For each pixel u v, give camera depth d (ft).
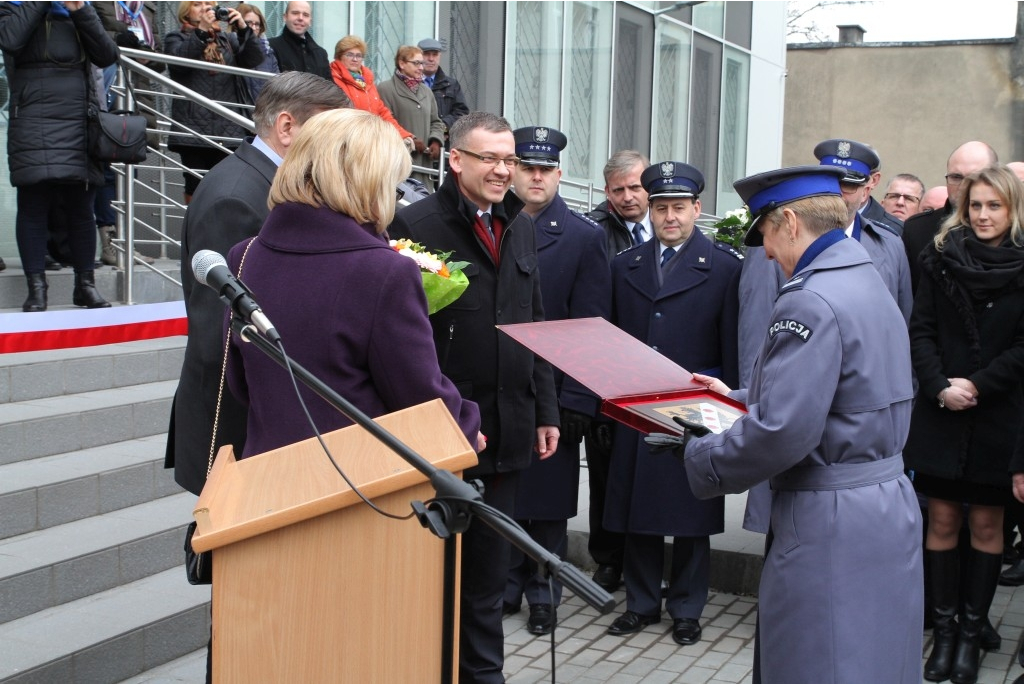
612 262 17.21
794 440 9.24
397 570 7.22
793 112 88.02
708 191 53.78
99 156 18.84
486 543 12.22
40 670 11.44
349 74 26.02
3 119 22.36
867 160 15.99
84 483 15.06
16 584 12.73
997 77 83.05
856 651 9.45
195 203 10.36
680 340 16.44
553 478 16.44
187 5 24.64
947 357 14.99
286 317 8.39
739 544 18.95
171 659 13.15
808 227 9.91
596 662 15.08
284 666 7.18
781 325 9.55
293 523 7.08
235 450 9.84
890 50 85.20
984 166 16.71
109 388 18.71
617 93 45.73
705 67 52.49
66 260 21.68
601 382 10.68
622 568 18.60
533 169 16.47
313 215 8.56
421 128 28.81
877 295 9.80
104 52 18.79
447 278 10.92
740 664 15.11
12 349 17.19
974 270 14.61
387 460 7.24
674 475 15.92
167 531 14.74
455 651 7.36
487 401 12.64
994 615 17.69
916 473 15.38
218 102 24.63
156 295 23.02
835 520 9.57
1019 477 14.06
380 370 8.39
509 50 39.11
